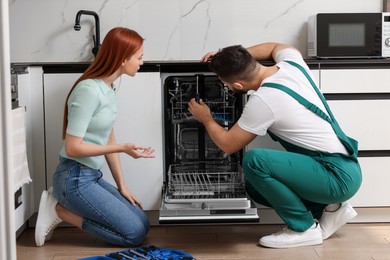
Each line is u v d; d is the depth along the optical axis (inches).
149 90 129.8
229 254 111.7
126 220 115.6
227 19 148.8
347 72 129.6
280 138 115.4
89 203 114.0
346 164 112.5
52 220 118.0
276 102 108.6
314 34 138.3
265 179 110.3
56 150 130.9
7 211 53.5
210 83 136.9
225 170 137.5
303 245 116.0
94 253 113.5
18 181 113.8
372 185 131.8
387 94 131.0
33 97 129.7
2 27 52.2
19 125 114.7
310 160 111.4
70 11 147.5
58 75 129.6
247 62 111.0
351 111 130.3
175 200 113.7
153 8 148.0
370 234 124.9
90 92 107.7
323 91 129.9
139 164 130.8
